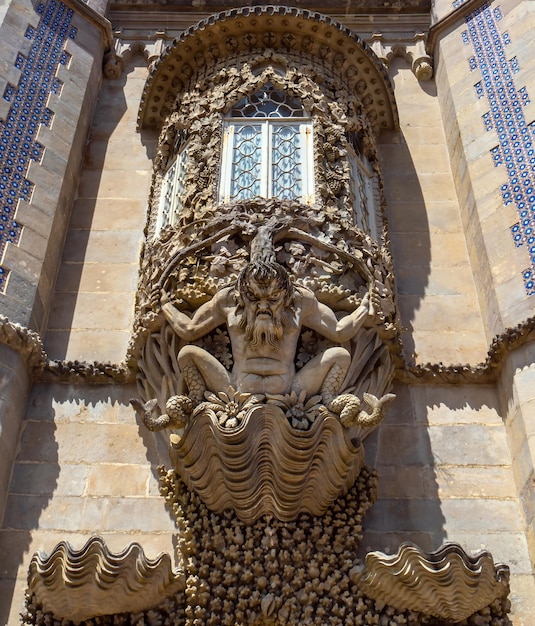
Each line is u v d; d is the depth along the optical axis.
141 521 6.68
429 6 11.84
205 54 9.66
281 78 8.98
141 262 8.27
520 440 6.81
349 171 8.25
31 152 8.69
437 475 6.98
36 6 10.13
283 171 8.22
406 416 7.34
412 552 5.61
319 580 6.00
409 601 5.79
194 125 8.72
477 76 9.73
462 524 6.69
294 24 9.47
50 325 8.11
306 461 6.04
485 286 8.09
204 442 6.11
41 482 6.88
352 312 7.00
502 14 10.09
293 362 6.44
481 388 7.53
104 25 10.92
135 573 5.63
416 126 10.27
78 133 9.56
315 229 7.38
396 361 7.45
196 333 6.67
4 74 8.99
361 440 6.72
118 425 7.25
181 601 5.98
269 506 6.12
